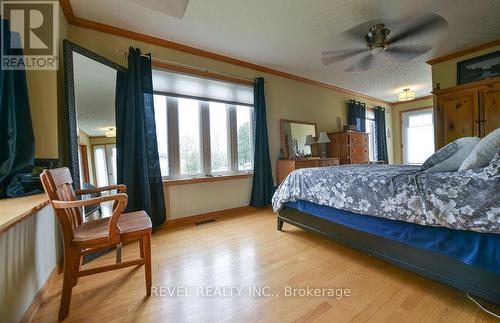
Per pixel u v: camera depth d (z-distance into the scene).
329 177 1.95
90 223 1.53
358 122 5.25
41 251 1.43
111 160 2.35
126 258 1.94
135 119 2.49
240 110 3.60
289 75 4.05
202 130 3.20
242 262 1.83
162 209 2.71
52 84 1.86
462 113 2.97
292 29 2.56
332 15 2.30
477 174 1.15
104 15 2.24
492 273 1.11
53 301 1.38
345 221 1.84
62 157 1.97
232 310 1.28
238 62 3.42
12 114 1.45
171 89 2.88
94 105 2.19
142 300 1.38
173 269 1.74
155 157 2.68
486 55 3.02
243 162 3.63
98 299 1.39
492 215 1.06
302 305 1.31
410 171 1.60
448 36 2.80
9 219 0.91
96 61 2.20
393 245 1.54
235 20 2.37
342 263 1.79
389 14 2.30
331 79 4.32
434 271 1.33
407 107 6.04
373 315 1.21
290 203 2.40
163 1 2.07
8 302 1.04
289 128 4.08
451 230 1.24
